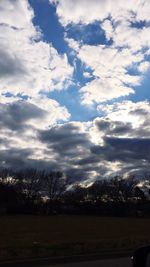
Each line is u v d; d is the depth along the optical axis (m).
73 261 21.11
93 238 37.91
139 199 146.88
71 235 43.34
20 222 77.06
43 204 145.12
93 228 59.50
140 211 144.75
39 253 22.98
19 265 19.05
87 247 27.00
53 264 19.75
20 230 52.84
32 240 34.78
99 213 145.75
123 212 144.88
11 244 29.70
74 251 24.55
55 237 39.66
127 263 20.33
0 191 139.50
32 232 48.72
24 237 39.41
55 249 25.27
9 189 141.38
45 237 39.53
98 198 148.62
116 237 39.75
